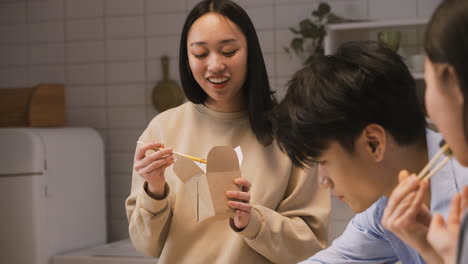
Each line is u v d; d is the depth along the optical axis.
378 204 1.20
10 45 3.60
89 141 3.19
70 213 3.03
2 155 2.88
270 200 1.67
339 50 1.00
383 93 0.93
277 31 3.16
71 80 3.49
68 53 3.49
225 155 1.45
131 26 3.38
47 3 3.52
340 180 0.98
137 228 1.68
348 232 1.33
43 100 3.15
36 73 3.55
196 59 1.63
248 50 1.67
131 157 3.39
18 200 2.86
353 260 1.31
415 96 0.97
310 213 1.70
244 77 1.67
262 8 3.18
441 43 0.68
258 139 1.69
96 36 3.44
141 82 3.38
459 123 0.71
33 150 2.84
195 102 1.77
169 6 3.32
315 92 0.95
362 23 2.76
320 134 0.95
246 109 1.75
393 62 0.96
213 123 1.74
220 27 1.60
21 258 2.85
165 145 1.76
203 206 1.47
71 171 3.05
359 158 0.96
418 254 1.16
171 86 3.31
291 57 3.13
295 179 1.72
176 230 1.67
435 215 0.79
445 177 0.99
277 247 1.59
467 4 0.67
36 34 3.55
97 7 3.44
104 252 2.90
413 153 0.99
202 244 1.65
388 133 0.95
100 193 3.25
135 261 2.68
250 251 1.63
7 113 3.13
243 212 1.48
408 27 2.89
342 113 0.93
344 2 3.07
